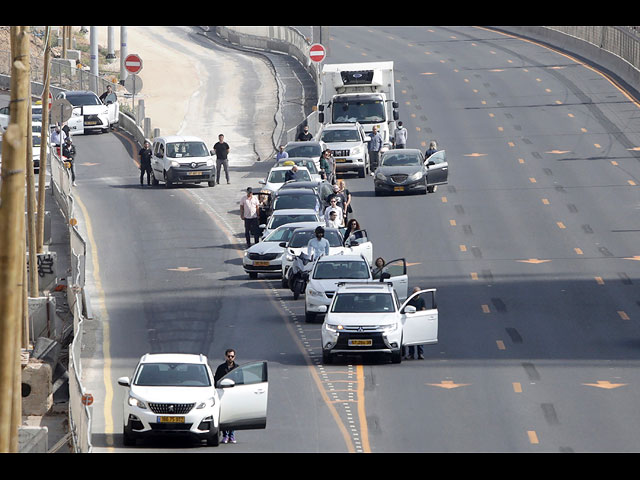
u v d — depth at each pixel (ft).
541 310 436.76
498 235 555.28
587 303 445.78
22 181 171.73
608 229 562.66
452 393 336.29
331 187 590.96
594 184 650.84
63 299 448.24
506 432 298.97
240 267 507.71
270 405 327.26
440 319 426.92
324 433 299.58
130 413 286.46
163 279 485.15
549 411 317.83
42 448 278.87
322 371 361.71
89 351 385.91
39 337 370.32
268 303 450.71
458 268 500.74
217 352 385.50
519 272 493.77
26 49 188.14
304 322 423.64
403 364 370.73
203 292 466.29
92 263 507.30
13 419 197.47
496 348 387.96
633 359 371.56
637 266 500.74
